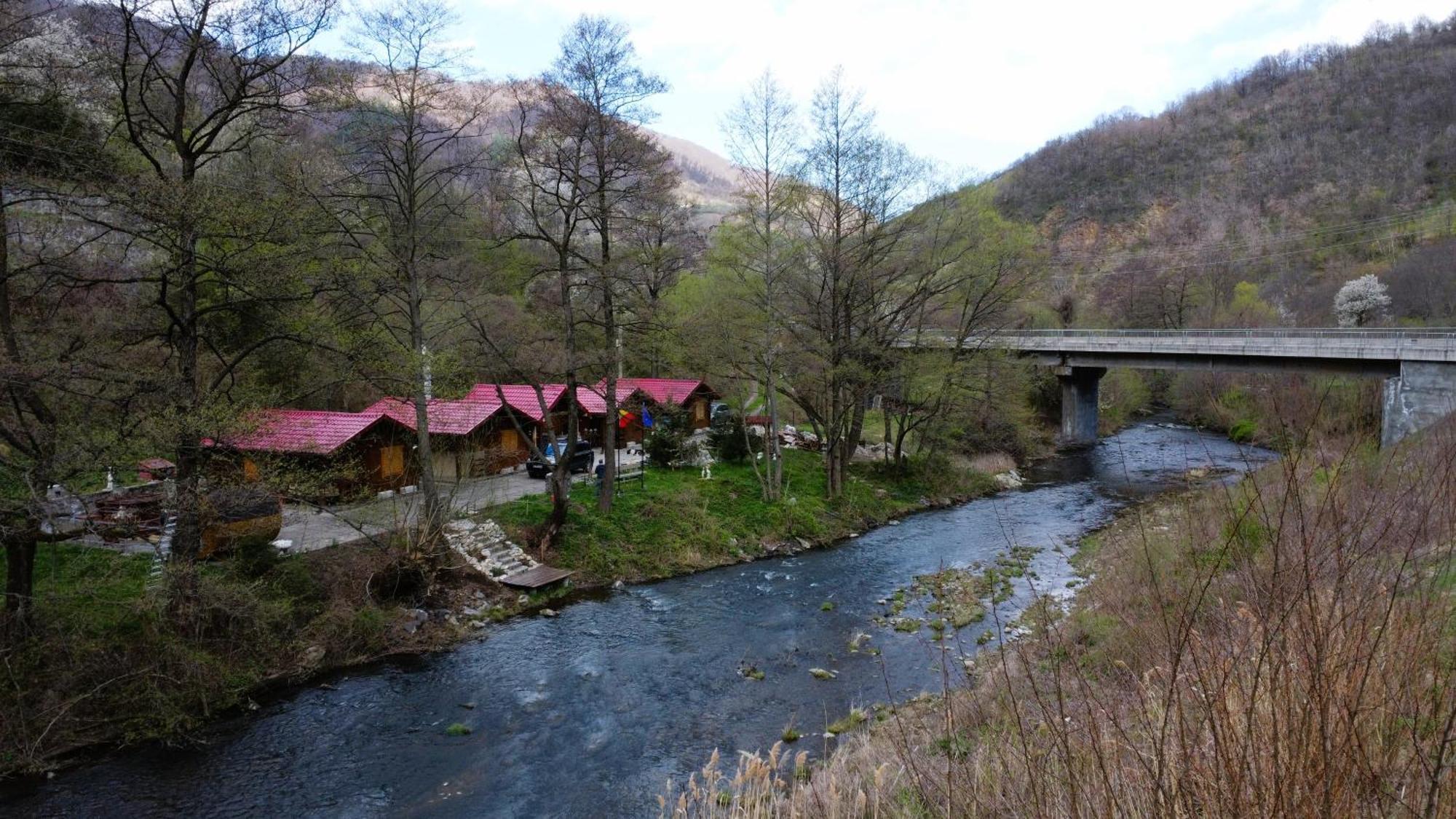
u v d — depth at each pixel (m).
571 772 13.25
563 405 36.84
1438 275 56.50
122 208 13.64
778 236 30.22
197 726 14.54
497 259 23.75
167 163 17.75
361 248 19.33
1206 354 42.66
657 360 29.77
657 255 25.08
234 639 16.27
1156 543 13.10
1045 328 58.00
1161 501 23.05
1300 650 3.55
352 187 20.25
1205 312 67.25
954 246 33.06
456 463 27.64
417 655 18.16
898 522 32.31
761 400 49.41
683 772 13.16
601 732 14.66
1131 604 10.84
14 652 13.81
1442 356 30.94
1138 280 74.75
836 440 32.66
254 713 15.29
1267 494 6.53
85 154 13.88
